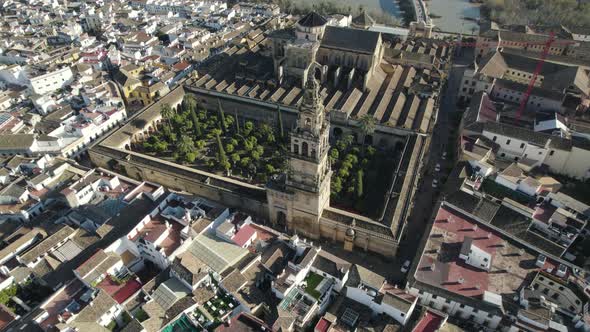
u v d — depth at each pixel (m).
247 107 178.25
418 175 139.38
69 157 157.88
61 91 196.62
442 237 111.94
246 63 196.88
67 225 119.81
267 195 120.56
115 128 162.88
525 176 135.12
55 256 111.38
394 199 125.81
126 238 111.12
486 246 109.56
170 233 112.94
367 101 172.75
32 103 185.12
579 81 184.62
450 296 98.00
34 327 93.88
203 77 192.00
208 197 138.88
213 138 166.50
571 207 123.25
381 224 115.81
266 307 97.50
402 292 97.75
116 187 132.25
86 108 174.38
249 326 92.19
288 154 107.81
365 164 148.62
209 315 96.00
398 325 92.81
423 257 106.50
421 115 163.75
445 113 187.38
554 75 192.62
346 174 142.75
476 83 188.00
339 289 102.50
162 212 120.44
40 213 129.88
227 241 112.19
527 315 92.06
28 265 109.25
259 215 132.25
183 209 120.81
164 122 175.62
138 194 126.81
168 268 106.19
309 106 97.25
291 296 98.62
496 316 94.25
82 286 102.19
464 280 100.88
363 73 181.50
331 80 185.25
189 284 100.31
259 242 113.88
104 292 97.19
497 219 118.12
